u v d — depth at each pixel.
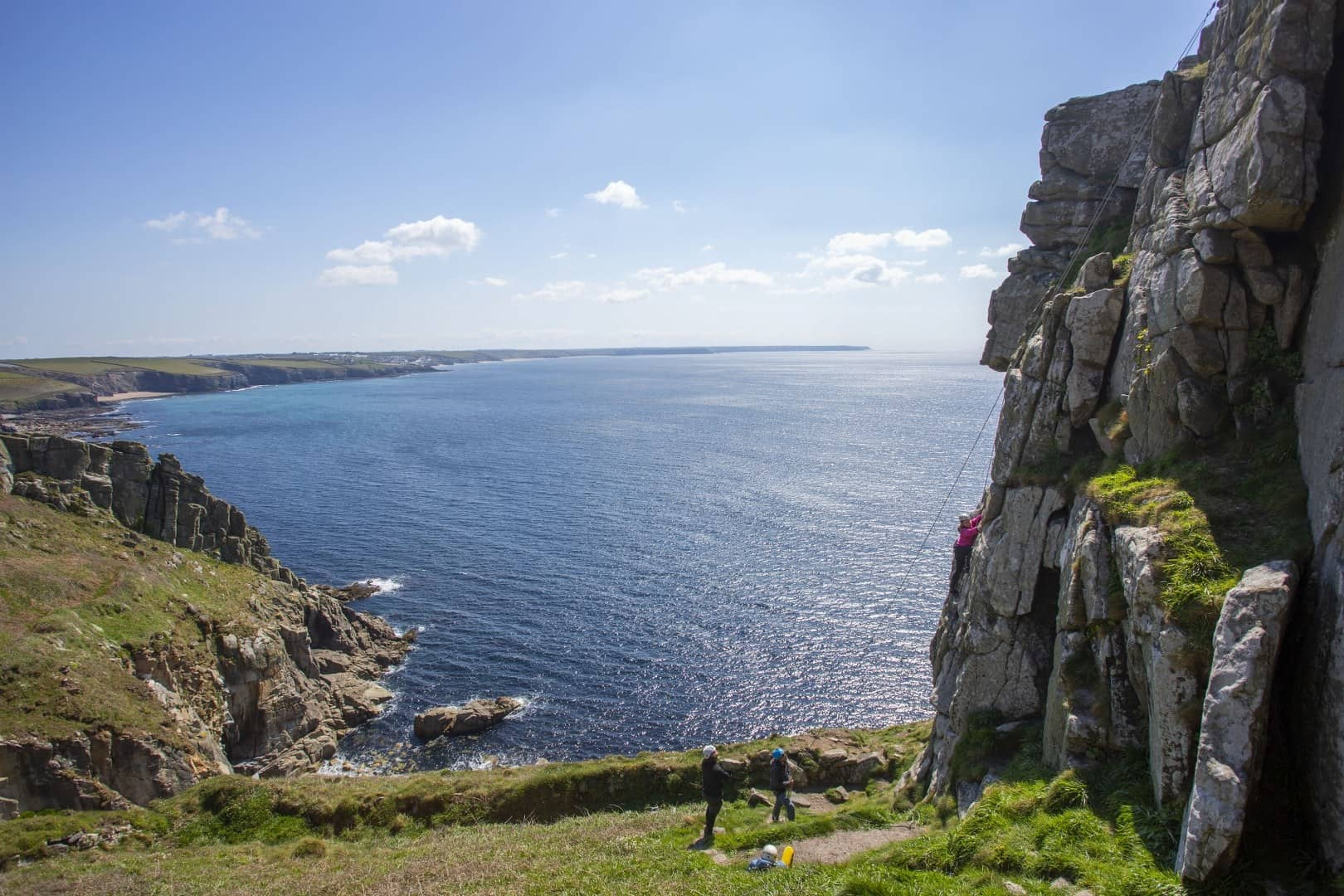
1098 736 17.27
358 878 24.28
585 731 51.78
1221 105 19.97
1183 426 18.97
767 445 160.75
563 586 75.94
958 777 22.41
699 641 63.12
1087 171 30.17
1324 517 14.22
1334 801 12.31
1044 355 24.56
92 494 61.59
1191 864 12.66
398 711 55.38
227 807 34.34
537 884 19.86
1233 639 13.45
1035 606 22.95
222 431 197.88
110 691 41.84
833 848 20.39
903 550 83.12
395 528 97.44
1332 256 16.59
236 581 60.91
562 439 176.38
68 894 25.28
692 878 18.52
